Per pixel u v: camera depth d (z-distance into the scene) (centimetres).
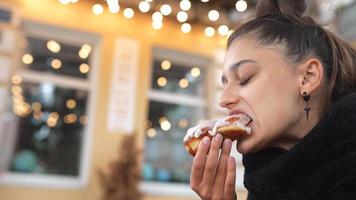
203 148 92
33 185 415
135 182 446
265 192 79
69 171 446
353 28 468
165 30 502
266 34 88
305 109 84
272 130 83
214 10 494
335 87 87
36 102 442
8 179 409
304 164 76
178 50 511
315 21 97
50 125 446
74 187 432
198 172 93
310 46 87
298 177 76
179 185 500
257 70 86
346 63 90
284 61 85
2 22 415
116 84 464
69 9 453
